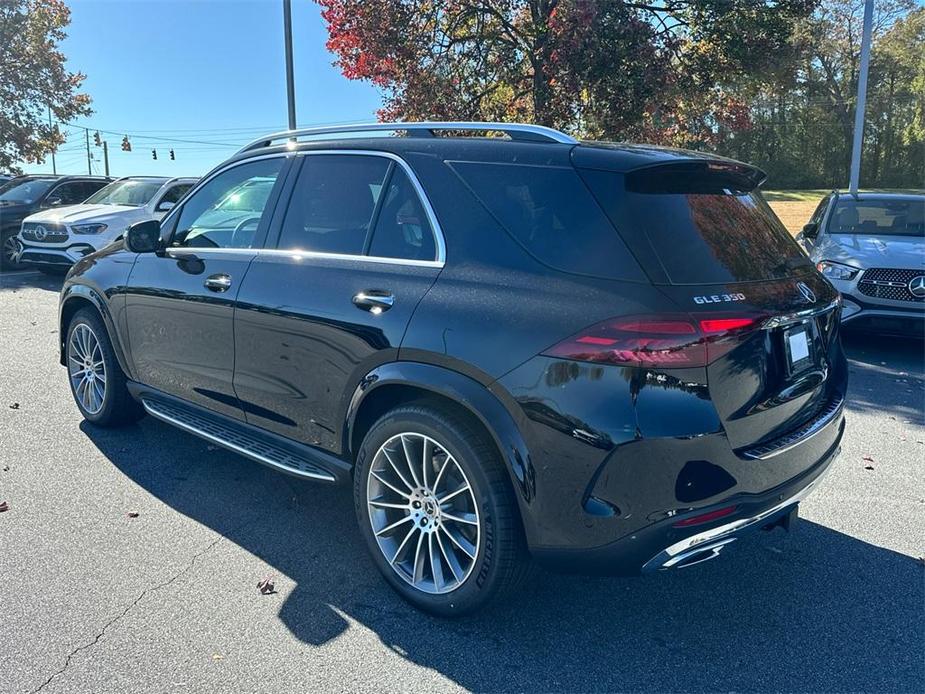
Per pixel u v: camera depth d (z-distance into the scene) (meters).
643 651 2.74
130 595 2.99
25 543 3.38
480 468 2.65
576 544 2.50
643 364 2.32
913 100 52.78
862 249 7.47
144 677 2.50
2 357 6.85
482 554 2.69
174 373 4.10
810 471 2.86
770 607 3.05
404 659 2.65
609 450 2.36
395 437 2.93
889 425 5.45
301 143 3.65
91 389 4.86
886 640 2.83
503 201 2.80
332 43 13.23
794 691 2.54
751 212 3.03
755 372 2.55
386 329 2.90
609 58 11.47
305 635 2.77
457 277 2.80
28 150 25.25
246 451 3.64
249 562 3.28
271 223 3.64
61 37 24.62
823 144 58.41
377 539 3.04
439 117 13.08
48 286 11.52
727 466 2.46
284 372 3.40
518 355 2.53
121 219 11.41
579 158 2.70
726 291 2.53
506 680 2.56
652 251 2.47
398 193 3.14
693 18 11.91
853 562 3.43
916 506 4.03
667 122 13.33
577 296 2.48
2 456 4.40
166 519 3.67
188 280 3.92
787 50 12.16
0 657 2.58
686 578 3.28
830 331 3.18
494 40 12.77
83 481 4.09
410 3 12.59
